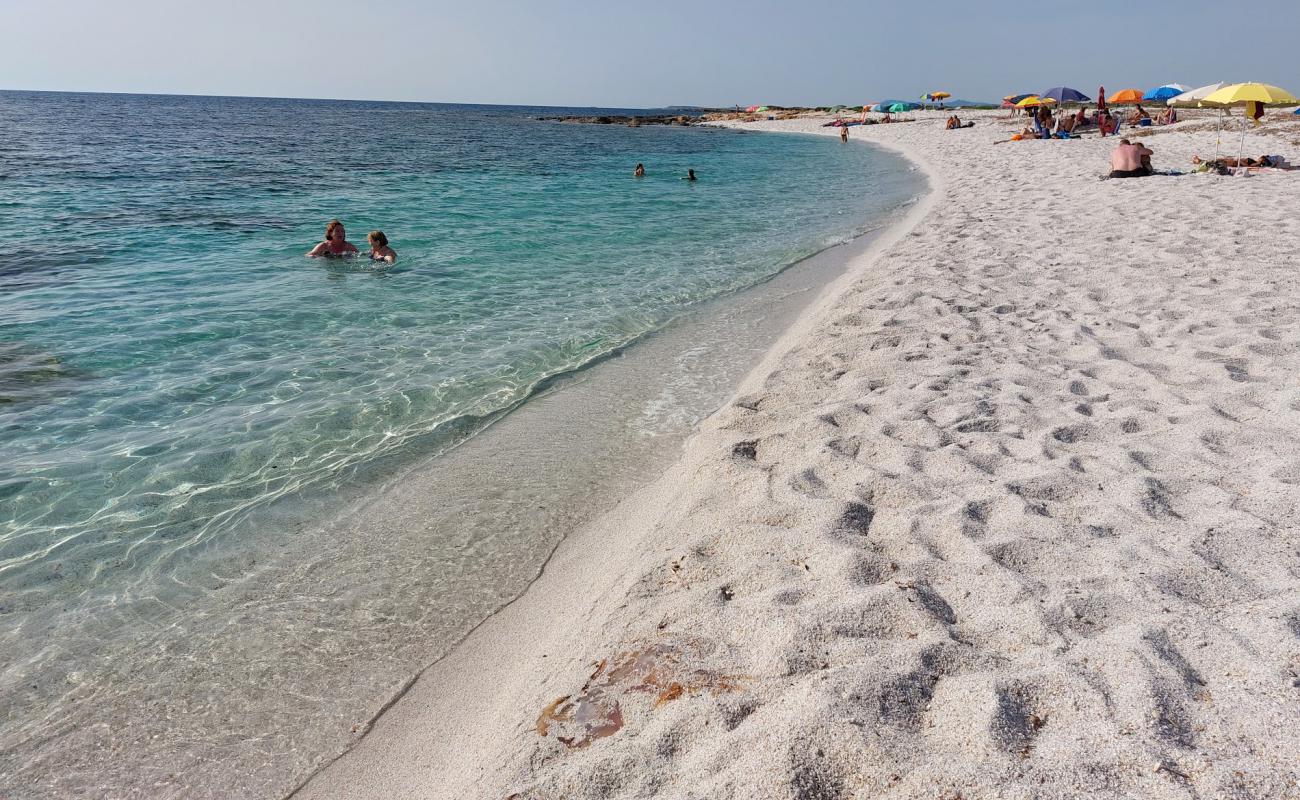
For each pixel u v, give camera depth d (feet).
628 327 26.89
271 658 10.97
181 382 20.84
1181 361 18.61
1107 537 11.08
